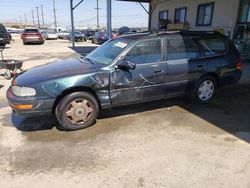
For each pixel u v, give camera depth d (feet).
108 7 33.76
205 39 16.20
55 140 11.87
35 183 8.77
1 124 13.73
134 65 13.42
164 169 9.51
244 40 34.88
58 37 134.10
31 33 74.23
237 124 13.62
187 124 13.62
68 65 14.11
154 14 64.75
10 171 9.44
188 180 8.86
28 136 12.30
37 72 13.32
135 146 11.24
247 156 10.36
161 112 15.42
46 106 12.11
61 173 9.32
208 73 16.29
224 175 9.12
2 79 24.82
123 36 15.33
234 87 21.43
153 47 14.23
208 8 43.01
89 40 111.34
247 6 34.99
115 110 15.72
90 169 9.56
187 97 17.42
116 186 8.59
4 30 59.67
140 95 14.17
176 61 14.83
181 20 52.29
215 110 15.79
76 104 12.66
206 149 10.93
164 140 11.78
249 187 8.49
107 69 12.98
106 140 11.83
